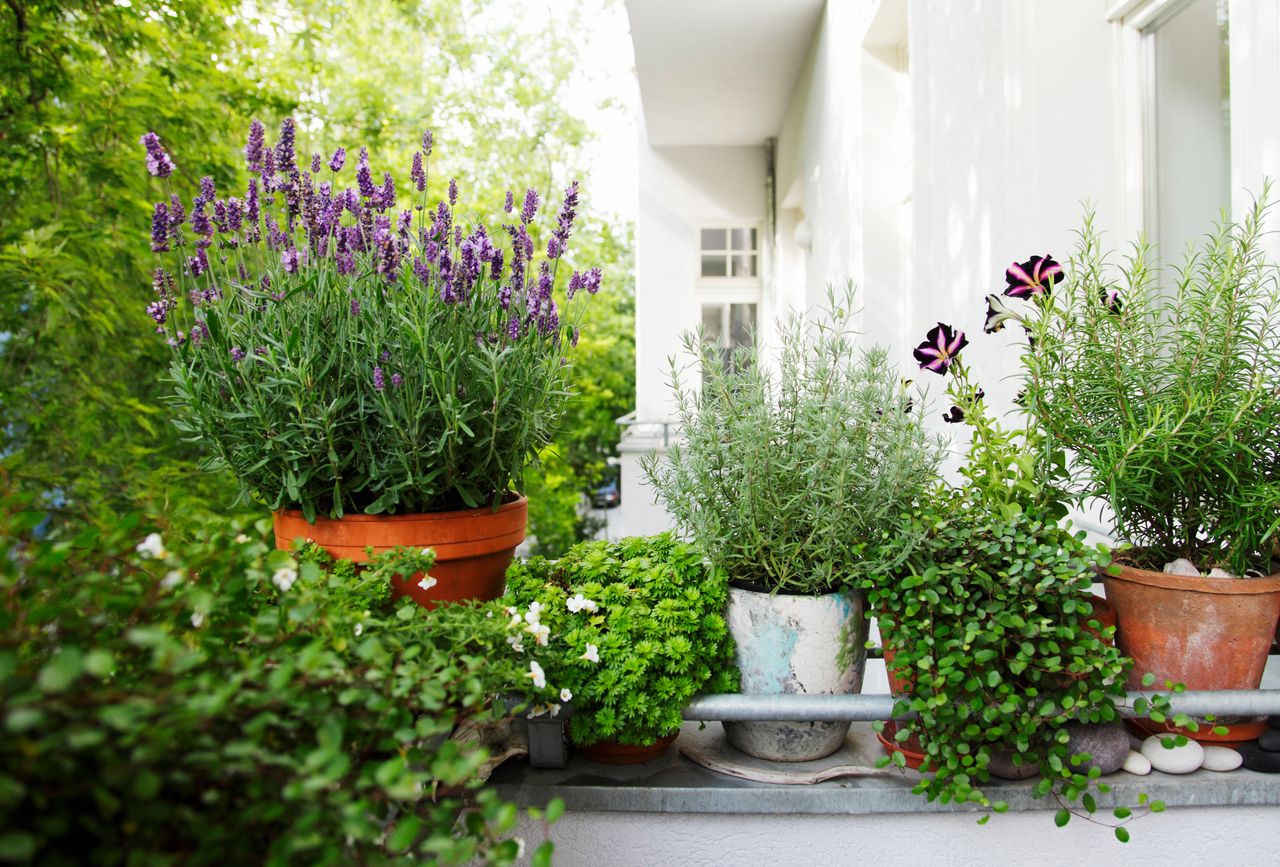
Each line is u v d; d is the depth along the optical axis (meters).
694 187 8.73
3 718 0.63
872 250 4.21
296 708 0.83
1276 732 1.39
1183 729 1.40
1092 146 2.21
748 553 1.43
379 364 1.45
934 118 3.01
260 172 1.56
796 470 1.41
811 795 1.33
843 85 4.64
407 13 10.55
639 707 1.31
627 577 1.48
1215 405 1.31
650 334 8.73
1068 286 1.51
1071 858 1.36
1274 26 1.66
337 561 1.45
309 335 1.45
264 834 0.82
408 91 11.73
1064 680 1.29
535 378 1.56
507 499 1.67
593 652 1.30
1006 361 2.36
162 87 4.56
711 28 5.82
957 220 2.76
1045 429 1.47
